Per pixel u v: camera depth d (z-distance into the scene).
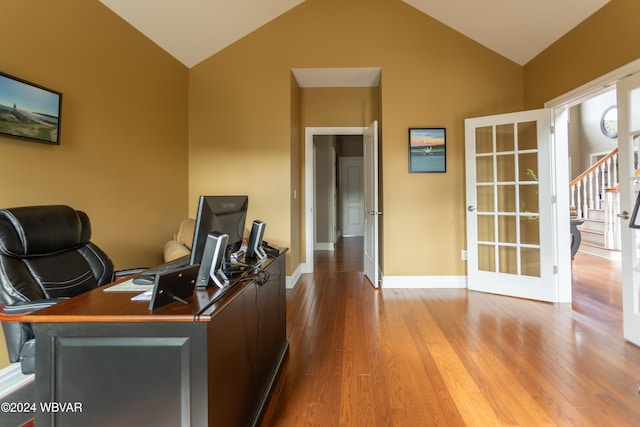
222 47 3.70
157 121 3.19
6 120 1.79
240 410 1.32
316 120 4.39
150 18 2.88
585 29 2.67
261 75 3.71
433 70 3.65
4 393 1.77
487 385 1.77
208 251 1.31
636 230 2.24
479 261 3.54
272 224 3.73
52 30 2.09
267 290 1.76
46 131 2.03
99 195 2.49
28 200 1.95
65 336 1.03
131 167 2.83
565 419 1.50
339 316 2.82
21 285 1.42
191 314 1.02
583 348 2.18
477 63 3.63
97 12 2.46
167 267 1.70
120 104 2.70
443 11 3.47
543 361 2.01
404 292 3.52
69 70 2.21
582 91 2.71
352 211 8.28
